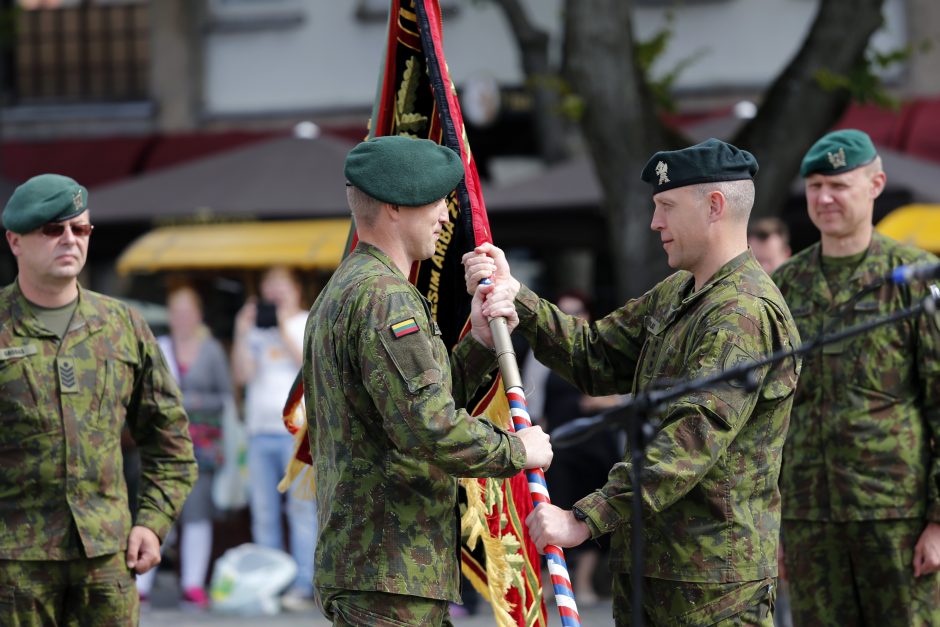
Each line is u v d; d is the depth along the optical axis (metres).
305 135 32.16
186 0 41.69
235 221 28.61
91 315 13.27
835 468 13.64
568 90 24.45
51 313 13.09
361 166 10.82
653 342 11.40
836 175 13.84
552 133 33.53
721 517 10.70
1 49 43.09
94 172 39.41
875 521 13.45
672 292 11.56
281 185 29.42
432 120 12.82
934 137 32.16
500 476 10.56
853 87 23.69
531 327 12.05
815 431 13.77
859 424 13.54
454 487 10.86
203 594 23.83
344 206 28.41
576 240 27.16
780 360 10.28
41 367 12.85
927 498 13.45
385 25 40.56
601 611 22.83
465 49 39.25
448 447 10.19
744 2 38.09
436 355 10.54
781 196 23.98
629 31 24.22
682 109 38.25
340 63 40.97
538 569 12.23
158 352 13.81
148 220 29.05
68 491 12.77
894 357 13.55
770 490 10.94
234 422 24.06
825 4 24.00
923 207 25.22
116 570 13.02
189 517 23.69
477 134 36.06
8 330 12.88
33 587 12.62
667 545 10.79
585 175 27.67
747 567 10.70
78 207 12.98
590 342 12.02
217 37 41.69
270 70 41.41
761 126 24.03
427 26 12.27
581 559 23.61
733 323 10.67
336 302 10.66
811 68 23.88
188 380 23.78
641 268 23.94
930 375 13.41
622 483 10.49
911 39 37.06
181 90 41.72
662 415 10.85
